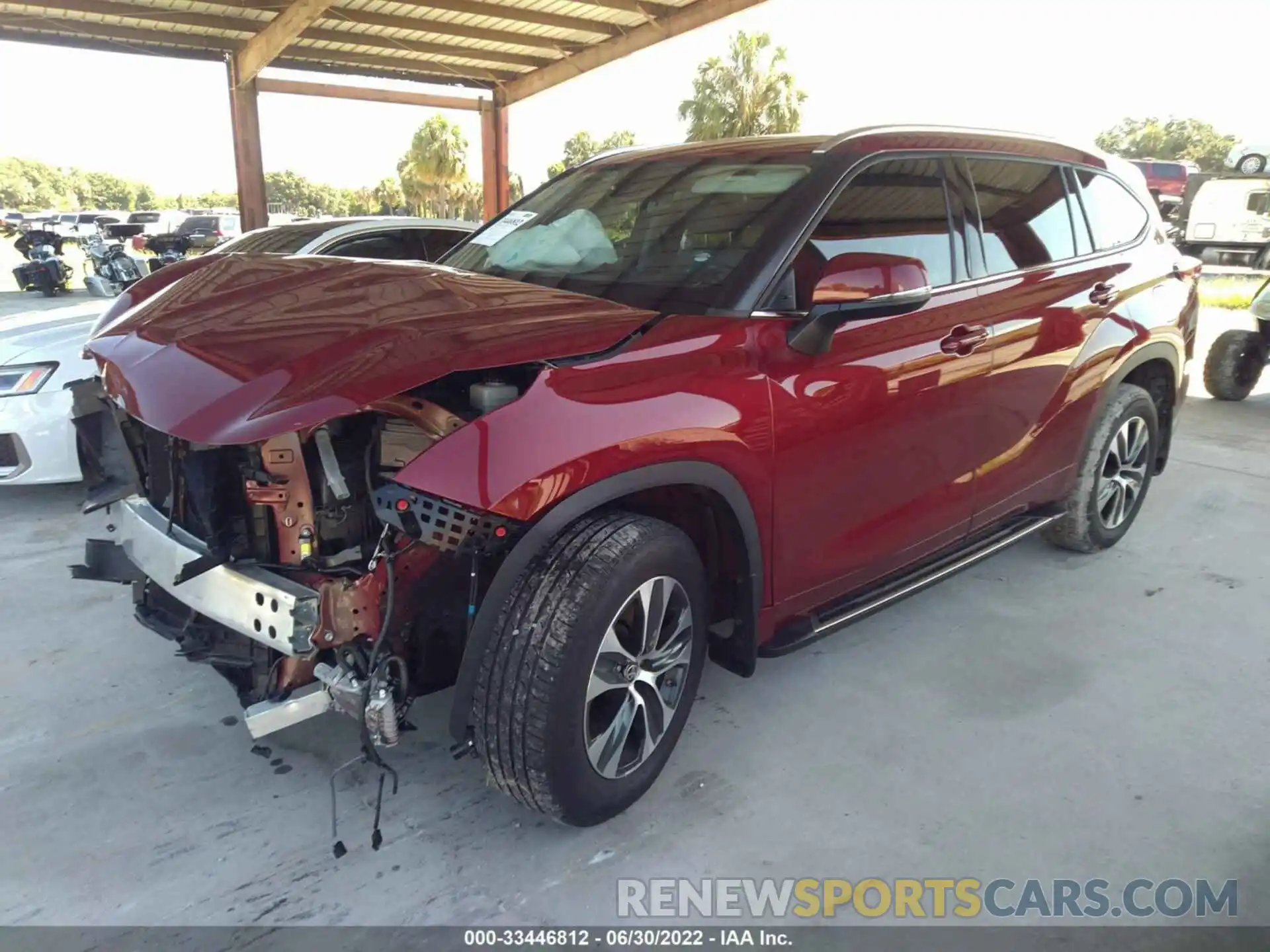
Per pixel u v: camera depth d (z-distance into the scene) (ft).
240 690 7.45
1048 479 11.80
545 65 42.14
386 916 6.58
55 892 6.75
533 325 6.99
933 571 10.16
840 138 9.29
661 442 6.86
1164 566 13.35
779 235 8.30
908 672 10.21
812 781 8.21
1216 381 25.18
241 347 6.93
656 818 7.69
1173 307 13.21
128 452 8.46
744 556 7.84
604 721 7.21
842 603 9.25
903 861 7.22
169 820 7.57
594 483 6.56
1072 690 9.87
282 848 7.27
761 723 9.16
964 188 10.08
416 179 162.20
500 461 6.17
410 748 8.64
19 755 8.41
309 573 6.75
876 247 8.96
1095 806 7.92
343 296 7.79
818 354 7.85
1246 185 64.64
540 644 6.52
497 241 10.63
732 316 7.80
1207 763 8.58
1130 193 13.14
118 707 9.25
